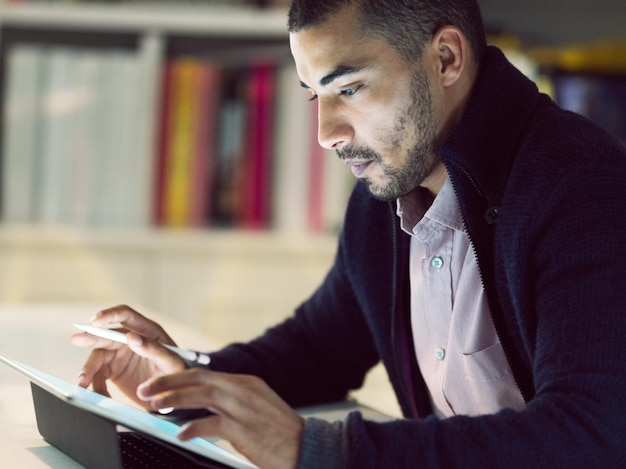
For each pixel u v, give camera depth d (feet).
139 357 4.37
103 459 3.53
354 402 4.98
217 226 9.05
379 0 3.65
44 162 8.75
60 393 3.31
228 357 4.69
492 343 4.00
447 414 4.45
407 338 4.51
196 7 8.87
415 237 4.31
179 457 3.74
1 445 3.97
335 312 4.91
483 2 6.07
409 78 3.74
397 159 3.80
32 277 8.52
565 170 3.51
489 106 3.81
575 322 3.27
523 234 3.57
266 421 3.12
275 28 8.79
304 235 9.00
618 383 3.17
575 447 3.11
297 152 8.96
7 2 8.62
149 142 8.81
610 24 6.05
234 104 8.96
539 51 6.98
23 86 8.68
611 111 7.15
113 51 8.96
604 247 3.34
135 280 8.68
